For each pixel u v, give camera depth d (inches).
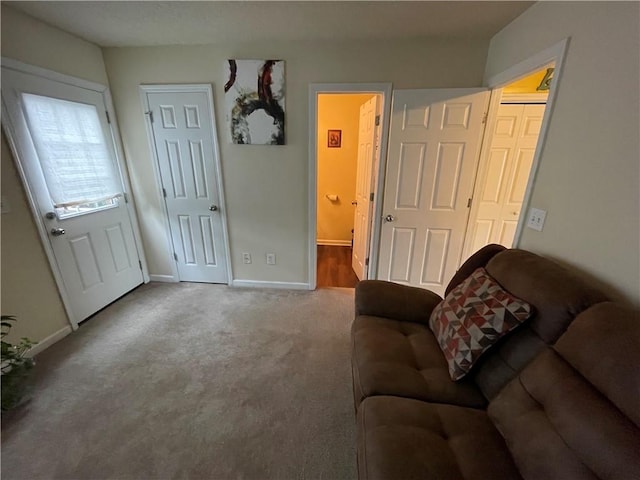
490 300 49.9
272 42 91.7
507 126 110.0
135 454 53.0
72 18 76.0
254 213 112.5
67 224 87.7
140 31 84.0
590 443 28.6
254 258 118.8
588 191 49.8
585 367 33.2
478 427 40.3
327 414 61.6
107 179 102.0
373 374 49.6
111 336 87.8
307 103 97.1
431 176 96.3
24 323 77.0
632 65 42.0
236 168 106.9
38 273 79.8
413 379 49.1
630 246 42.2
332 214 179.3
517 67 72.5
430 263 105.7
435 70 90.3
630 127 42.3
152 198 114.3
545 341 42.6
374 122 102.0
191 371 73.8
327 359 78.9
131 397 65.5
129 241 113.7
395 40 88.6
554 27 59.3
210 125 102.2
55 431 57.2
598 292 40.8
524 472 32.9
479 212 119.3
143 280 122.7
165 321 96.1
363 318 66.7
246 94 97.0
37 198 78.7
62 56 84.1
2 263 71.9
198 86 97.9
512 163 113.3
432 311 65.2
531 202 65.0
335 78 93.6
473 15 72.5
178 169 109.1
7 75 71.0
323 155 169.2
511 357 45.6
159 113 102.6
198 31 84.0
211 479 49.1
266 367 75.6
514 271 52.2
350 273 138.9
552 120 59.1
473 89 86.7
